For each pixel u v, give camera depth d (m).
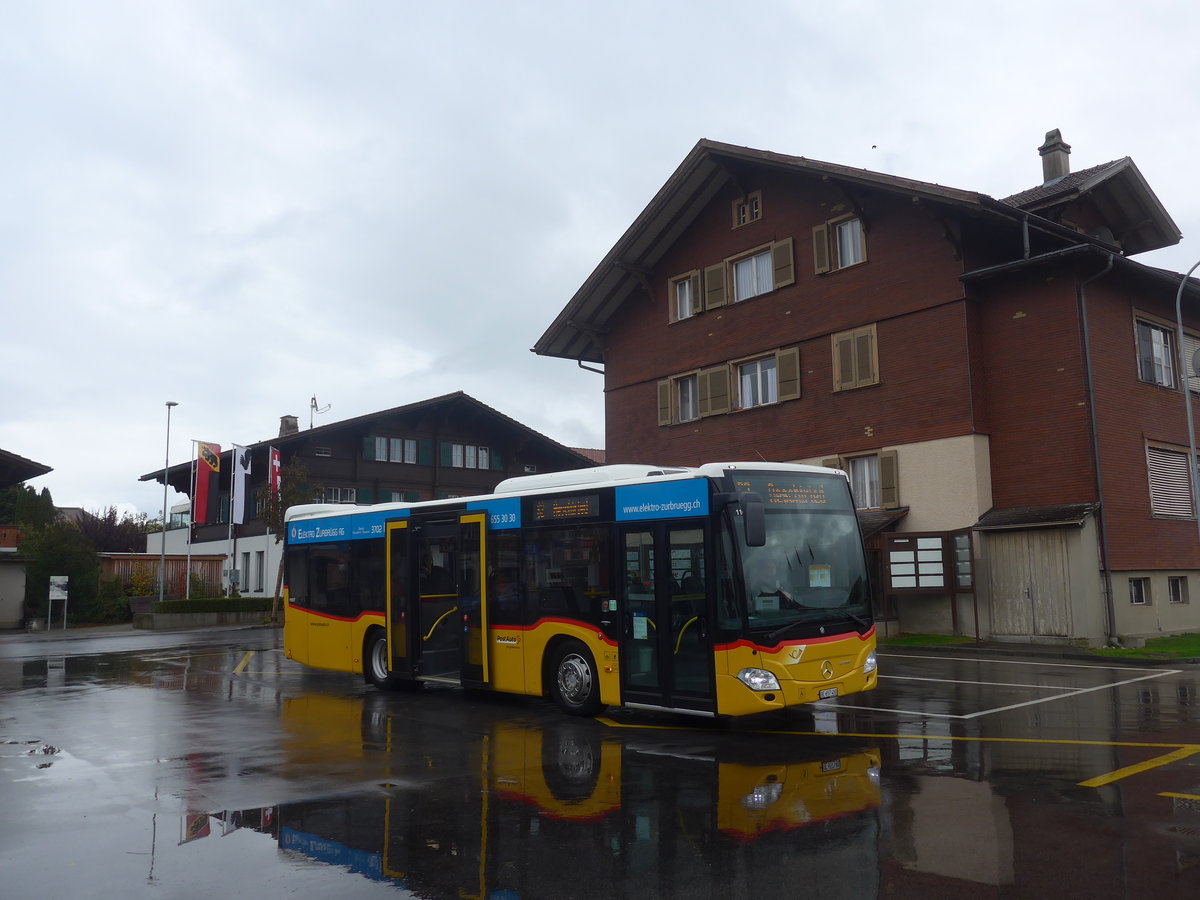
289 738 10.69
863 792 7.64
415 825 6.96
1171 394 23.98
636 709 12.47
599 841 6.47
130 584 42.38
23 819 7.29
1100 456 21.19
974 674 15.98
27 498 56.19
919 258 23.72
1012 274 22.42
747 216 28.09
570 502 11.98
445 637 13.62
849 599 10.75
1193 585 23.77
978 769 8.43
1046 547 20.91
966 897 5.24
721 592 10.16
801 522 10.68
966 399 22.58
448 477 49.34
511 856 6.19
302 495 37.25
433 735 10.73
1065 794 7.46
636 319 31.38
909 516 23.48
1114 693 13.48
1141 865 5.71
